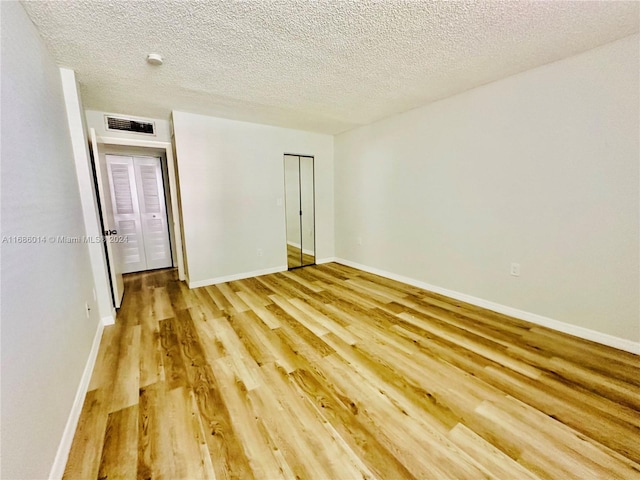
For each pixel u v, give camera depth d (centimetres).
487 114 257
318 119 362
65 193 184
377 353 201
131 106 299
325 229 480
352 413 146
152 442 129
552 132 219
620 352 196
